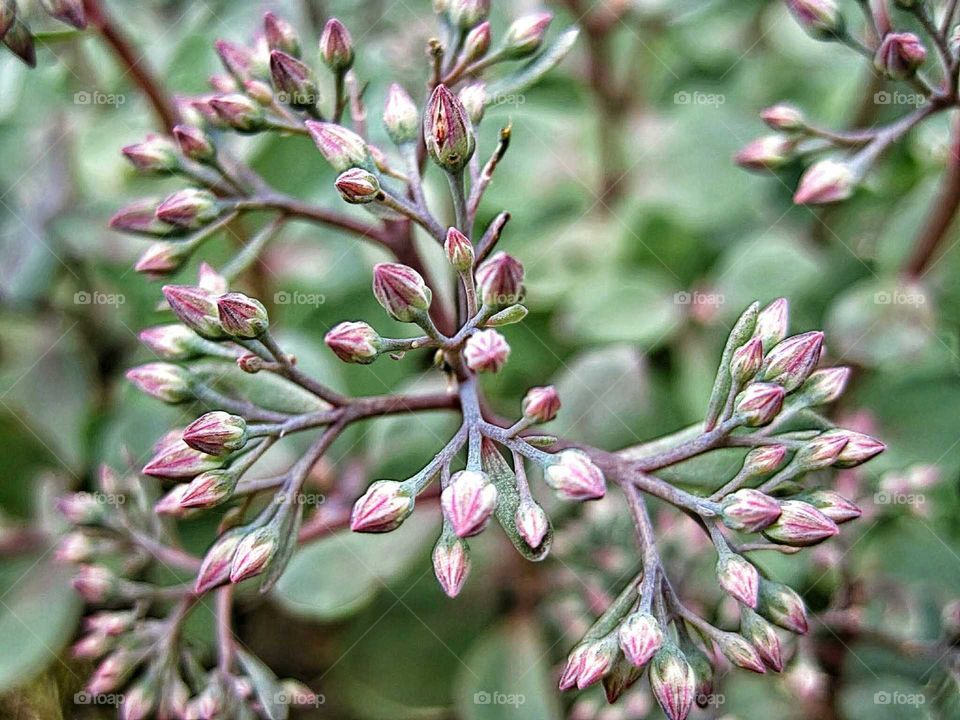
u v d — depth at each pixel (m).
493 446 0.09
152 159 0.11
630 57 0.19
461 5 0.11
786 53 0.18
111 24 0.14
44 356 0.16
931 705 0.13
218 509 0.14
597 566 0.13
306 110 0.11
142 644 0.12
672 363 0.16
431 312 0.12
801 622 0.09
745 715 0.13
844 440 0.09
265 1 0.16
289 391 0.11
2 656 0.14
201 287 0.10
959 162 0.13
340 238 0.16
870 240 0.16
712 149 0.17
